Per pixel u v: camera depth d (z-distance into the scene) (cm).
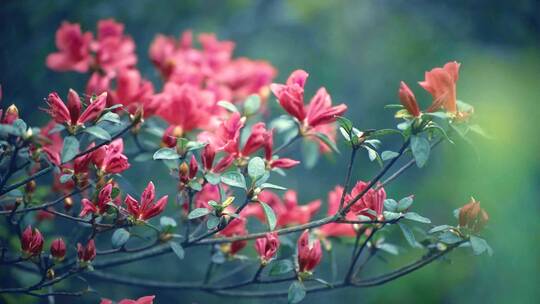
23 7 163
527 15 223
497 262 231
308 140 143
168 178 159
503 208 239
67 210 128
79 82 164
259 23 234
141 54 179
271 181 194
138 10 176
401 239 159
